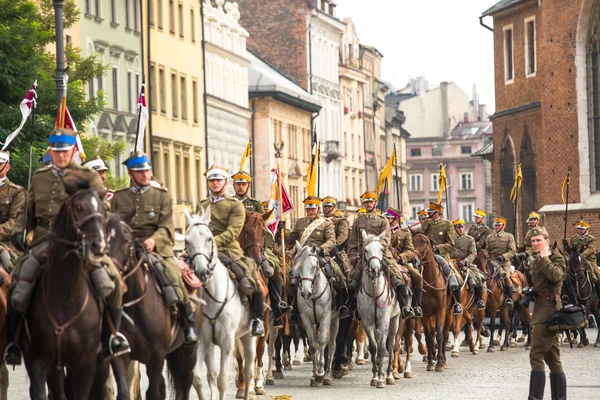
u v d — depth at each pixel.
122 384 15.98
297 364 31.27
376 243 25.42
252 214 22.36
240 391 23.50
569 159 71.19
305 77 112.19
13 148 35.00
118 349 15.59
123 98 67.31
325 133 117.44
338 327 26.98
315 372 25.98
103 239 14.40
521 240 81.00
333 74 121.44
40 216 15.80
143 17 71.00
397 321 26.47
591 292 38.81
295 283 25.94
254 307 20.97
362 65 133.38
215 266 19.25
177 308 17.39
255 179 96.75
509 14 83.12
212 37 84.94
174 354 18.19
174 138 75.50
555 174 71.81
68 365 15.44
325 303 25.69
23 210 16.09
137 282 16.39
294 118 104.81
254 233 22.03
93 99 39.50
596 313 39.53
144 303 16.56
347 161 126.19
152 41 72.62
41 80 36.19
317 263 25.53
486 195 196.12
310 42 113.44
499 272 37.56
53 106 36.28
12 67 35.50
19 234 15.96
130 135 68.06
